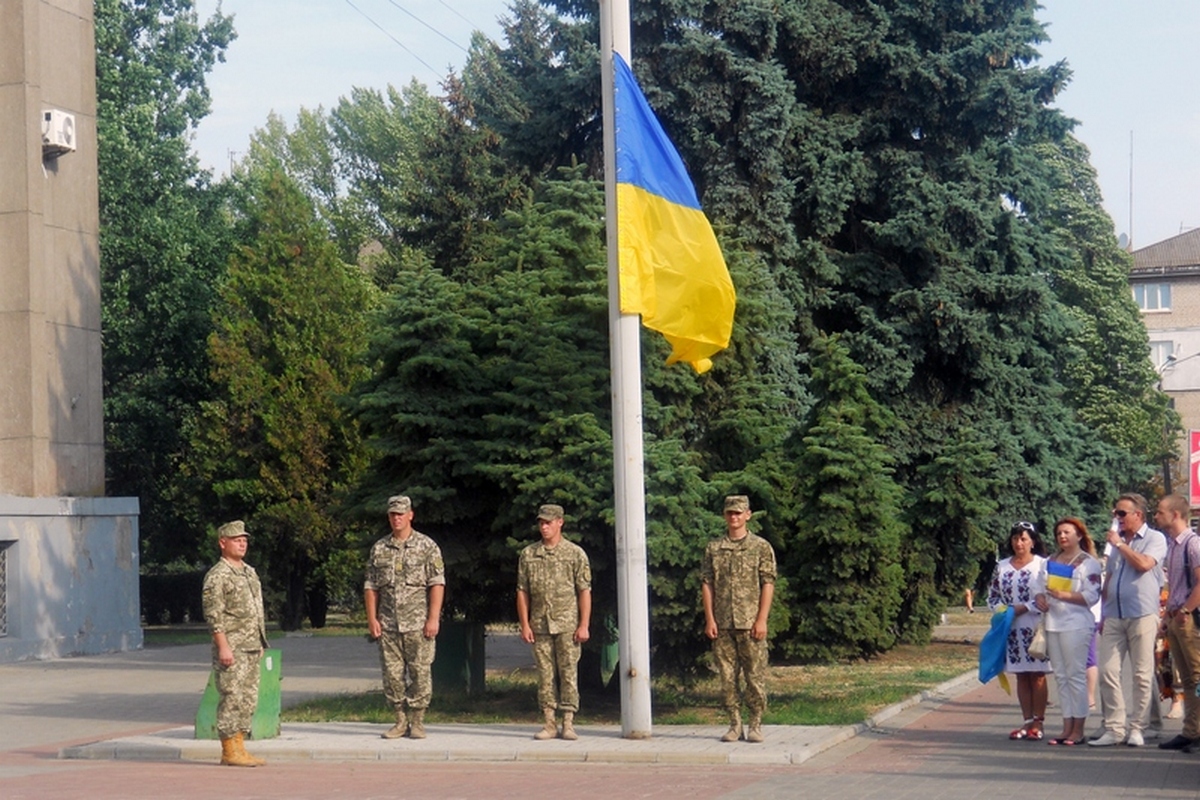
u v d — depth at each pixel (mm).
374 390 15773
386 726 14086
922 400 26453
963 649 25953
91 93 31547
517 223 17078
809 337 25750
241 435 37125
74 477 30141
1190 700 11789
